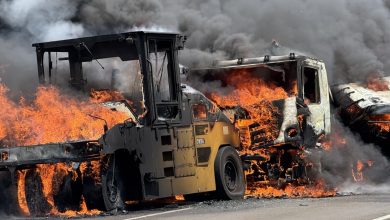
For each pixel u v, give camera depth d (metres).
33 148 17.09
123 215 16.75
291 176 22.53
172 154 18.77
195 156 19.50
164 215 16.42
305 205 17.53
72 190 17.38
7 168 17.25
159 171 18.38
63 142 17.20
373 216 15.06
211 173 20.00
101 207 17.45
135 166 18.00
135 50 18.61
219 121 20.55
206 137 19.94
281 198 20.14
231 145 20.94
